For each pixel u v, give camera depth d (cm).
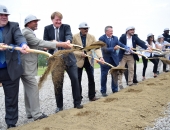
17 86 459
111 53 722
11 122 458
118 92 706
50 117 486
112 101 591
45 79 446
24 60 489
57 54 450
